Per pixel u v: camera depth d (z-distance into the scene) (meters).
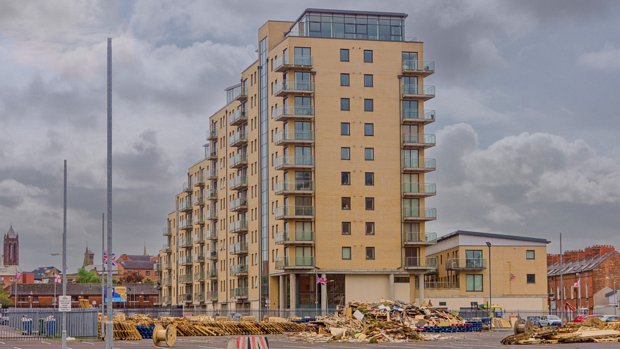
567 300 148.00
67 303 45.47
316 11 118.12
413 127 118.12
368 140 116.69
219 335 87.06
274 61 121.12
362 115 116.75
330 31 118.31
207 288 156.50
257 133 128.00
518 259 126.31
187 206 170.50
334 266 114.88
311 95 116.00
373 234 116.06
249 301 130.75
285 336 83.00
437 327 89.31
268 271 122.31
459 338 74.69
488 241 124.44
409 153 117.75
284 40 117.19
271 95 122.44
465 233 125.94
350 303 90.56
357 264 115.38
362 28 119.38
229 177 143.62
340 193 115.69
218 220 150.50
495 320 100.19
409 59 118.31
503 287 125.62
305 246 115.44
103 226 76.69
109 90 37.84
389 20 120.19
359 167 116.31
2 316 92.38
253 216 129.88
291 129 115.56
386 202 116.62
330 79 116.31
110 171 37.66
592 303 138.75
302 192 114.56
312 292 116.12
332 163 115.81
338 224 115.44
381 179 116.69
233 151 141.12
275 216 117.00
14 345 61.50
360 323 79.88
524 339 62.25
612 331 64.69
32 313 77.69
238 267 133.00
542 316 104.62
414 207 117.62
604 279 138.25
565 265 153.88
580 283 142.50
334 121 116.19
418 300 118.12
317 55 116.19
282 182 115.56
